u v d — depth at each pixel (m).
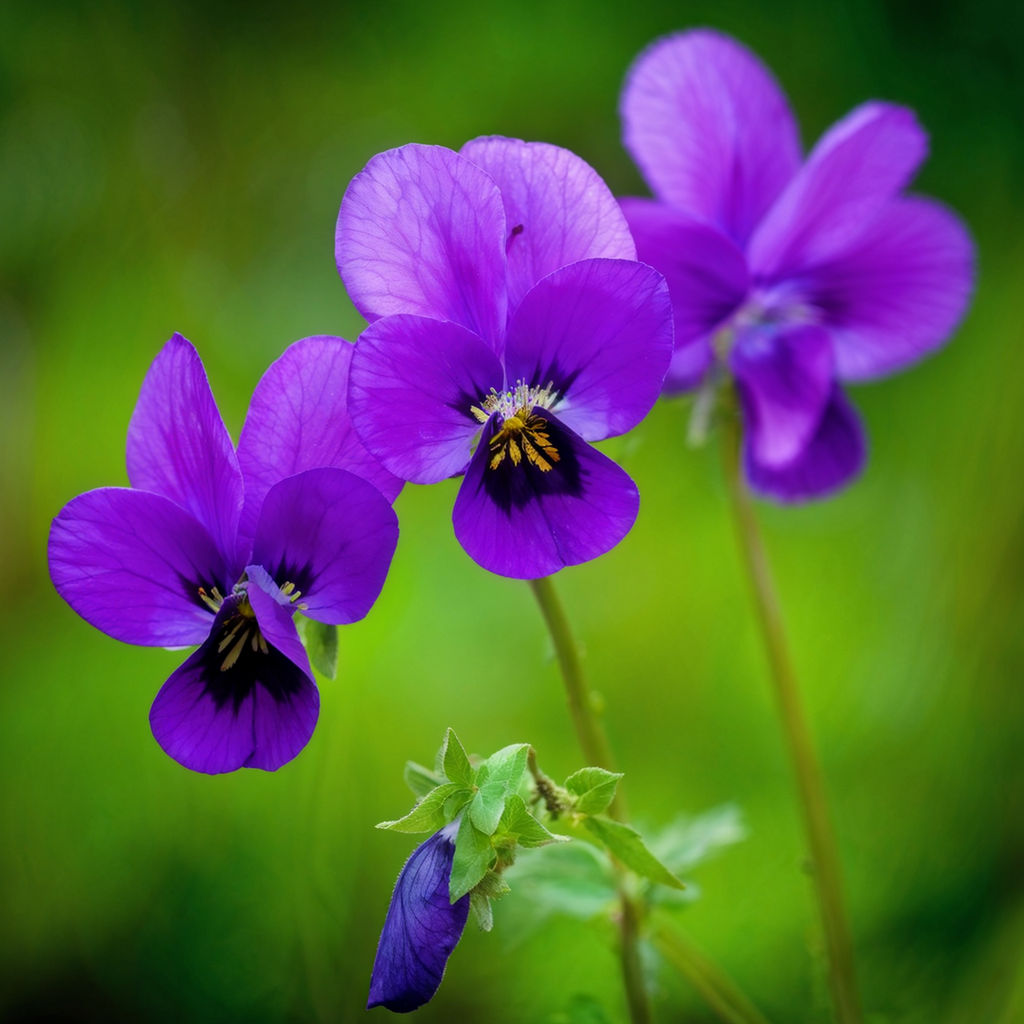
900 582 0.55
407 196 0.29
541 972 0.41
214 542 0.30
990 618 0.53
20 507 0.64
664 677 0.53
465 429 0.30
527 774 0.30
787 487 0.36
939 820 0.46
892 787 0.48
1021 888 0.43
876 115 0.33
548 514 0.29
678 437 0.59
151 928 0.46
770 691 0.51
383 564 0.29
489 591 0.55
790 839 0.45
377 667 0.51
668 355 0.29
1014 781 0.47
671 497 0.58
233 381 0.65
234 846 0.47
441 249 0.30
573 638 0.31
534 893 0.33
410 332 0.29
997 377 0.58
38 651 0.59
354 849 0.44
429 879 0.29
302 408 0.30
